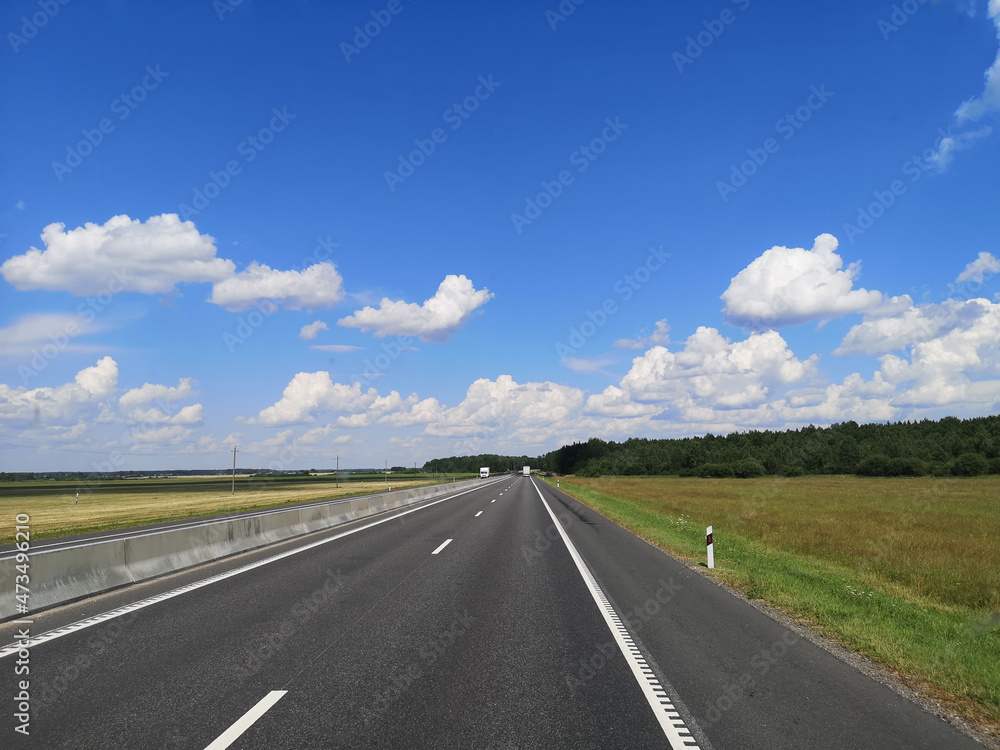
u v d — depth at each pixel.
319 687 5.63
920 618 9.30
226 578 11.55
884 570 14.41
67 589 9.43
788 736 4.70
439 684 5.75
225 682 5.75
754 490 54.91
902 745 4.58
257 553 15.20
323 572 12.29
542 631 7.78
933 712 5.29
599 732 4.70
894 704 5.46
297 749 4.32
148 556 11.76
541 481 93.94
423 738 4.54
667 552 16.28
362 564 13.36
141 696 5.36
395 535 19.33
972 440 88.12
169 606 9.08
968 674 6.34
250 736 4.54
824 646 7.36
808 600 9.81
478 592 10.29
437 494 47.97
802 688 5.82
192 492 66.88
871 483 68.12
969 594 11.85
